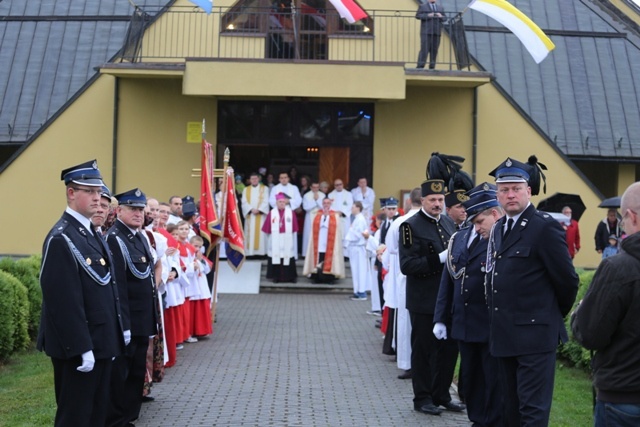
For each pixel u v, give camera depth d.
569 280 7.07
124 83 22.33
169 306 11.61
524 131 22.47
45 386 10.43
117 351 7.29
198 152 22.47
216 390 10.37
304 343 13.74
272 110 22.75
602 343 5.39
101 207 7.81
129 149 22.33
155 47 22.41
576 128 23.86
